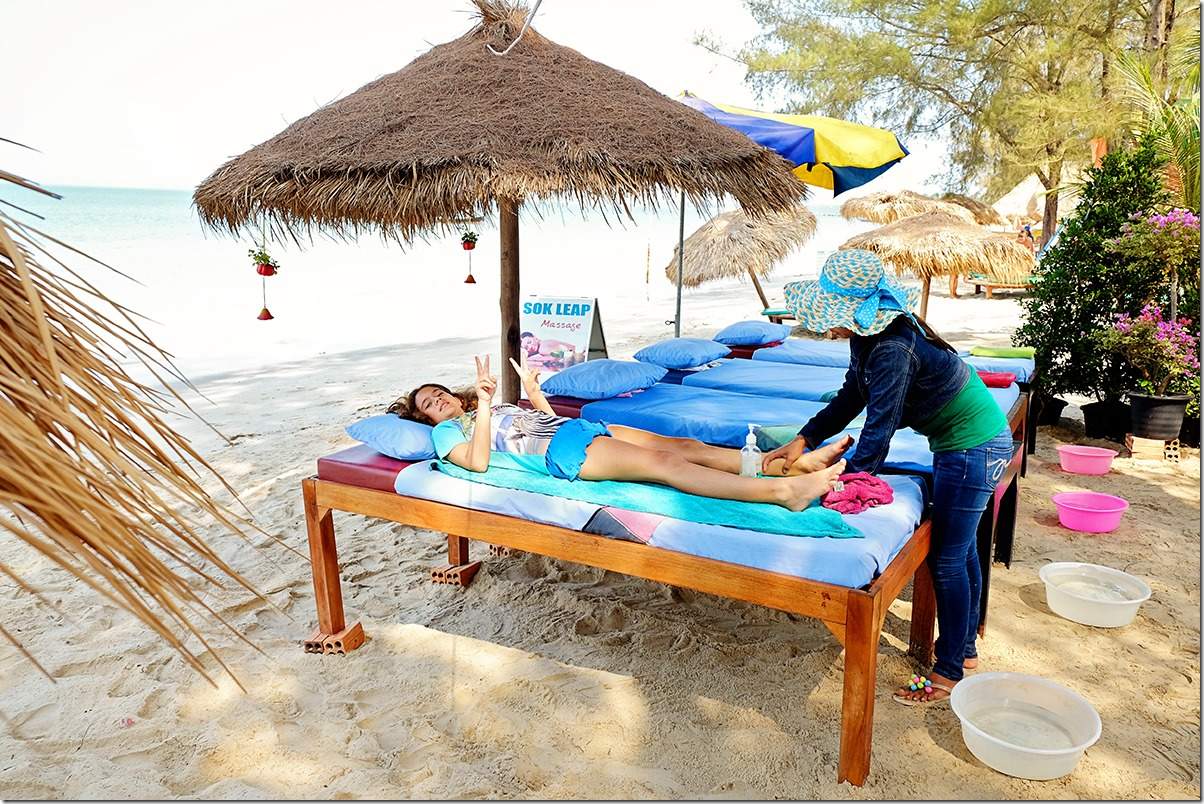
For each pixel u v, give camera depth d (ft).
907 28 40.78
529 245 102.94
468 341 35.78
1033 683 8.50
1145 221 17.71
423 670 9.82
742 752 8.21
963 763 7.97
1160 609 11.05
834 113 41.91
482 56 12.38
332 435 20.59
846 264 8.04
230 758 8.23
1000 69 39.22
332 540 10.28
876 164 18.88
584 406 14.16
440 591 12.01
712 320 40.65
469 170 10.09
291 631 10.87
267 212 11.53
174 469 2.33
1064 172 39.99
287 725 8.78
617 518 8.50
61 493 1.79
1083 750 7.51
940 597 8.93
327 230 12.23
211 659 10.14
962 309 42.96
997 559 12.60
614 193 10.14
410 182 10.37
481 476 9.78
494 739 8.50
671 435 12.77
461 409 11.51
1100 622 10.59
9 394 1.89
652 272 73.10
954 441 8.41
